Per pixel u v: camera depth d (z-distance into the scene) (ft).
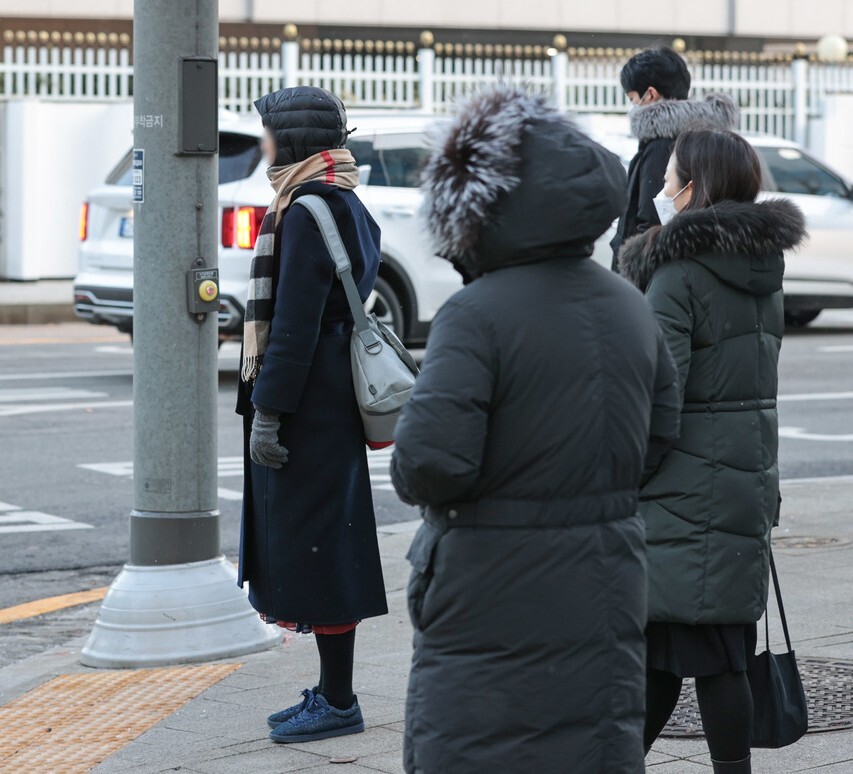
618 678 13.53
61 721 22.65
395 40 119.55
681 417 17.29
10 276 98.37
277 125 20.99
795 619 27.02
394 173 61.16
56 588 32.71
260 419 20.61
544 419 13.29
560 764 13.30
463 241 13.47
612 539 13.58
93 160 98.32
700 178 17.79
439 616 13.55
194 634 25.55
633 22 123.03
